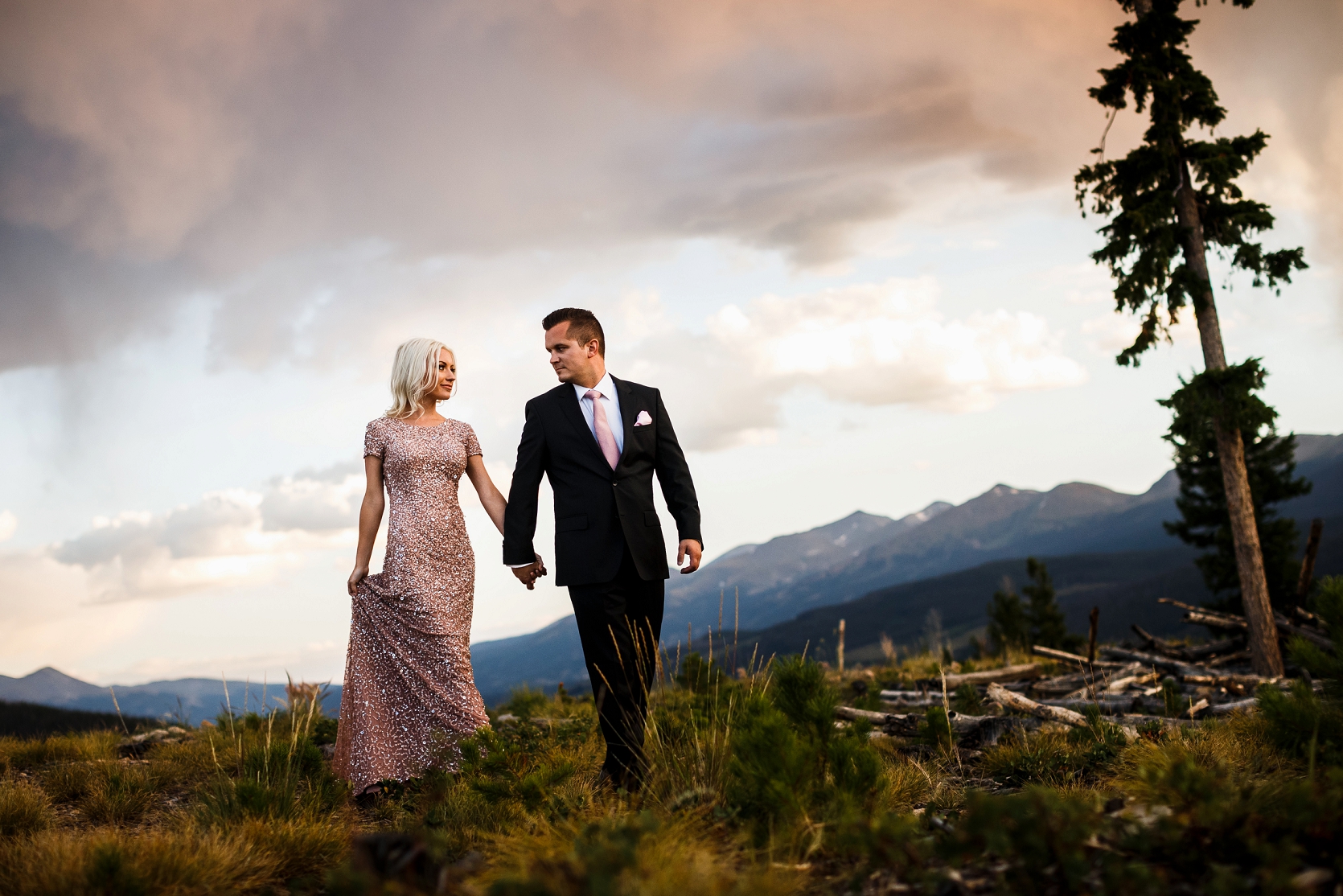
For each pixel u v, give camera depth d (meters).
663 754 3.53
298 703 6.76
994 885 2.09
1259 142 12.29
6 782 4.26
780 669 3.40
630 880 1.94
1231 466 11.75
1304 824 2.02
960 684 8.40
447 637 4.58
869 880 2.27
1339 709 3.41
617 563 3.73
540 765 3.80
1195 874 2.00
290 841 3.04
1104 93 12.68
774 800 2.66
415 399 4.82
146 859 2.68
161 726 7.21
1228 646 11.58
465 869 2.32
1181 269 12.30
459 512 4.86
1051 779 3.60
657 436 4.03
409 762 4.38
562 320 4.00
